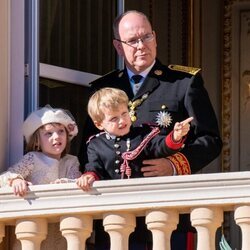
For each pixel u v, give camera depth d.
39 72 19.80
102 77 19.33
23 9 19.62
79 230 17.22
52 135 18.50
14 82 19.52
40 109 18.88
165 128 18.30
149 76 18.75
